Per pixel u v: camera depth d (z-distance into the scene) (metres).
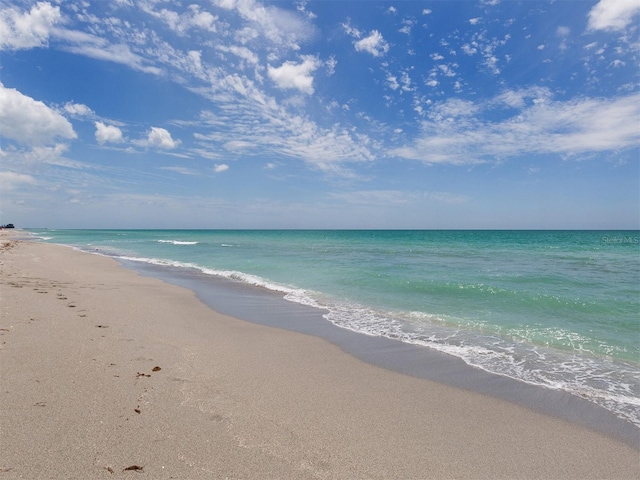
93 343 6.76
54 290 11.75
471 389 5.83
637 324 9.61
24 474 3.14
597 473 3.79
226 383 5.55
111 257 28.38
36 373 5.22
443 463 3.84
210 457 3.63
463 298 12.79
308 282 16.22
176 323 8.96
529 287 14.52
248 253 33.09
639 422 4.90
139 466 3.39
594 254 31.62
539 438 4.45
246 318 10.14
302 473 3.50
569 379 6.30
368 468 3.66
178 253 33.25
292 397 5.24
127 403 4.59
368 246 45.25
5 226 140.38
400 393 5.59
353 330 9.13
